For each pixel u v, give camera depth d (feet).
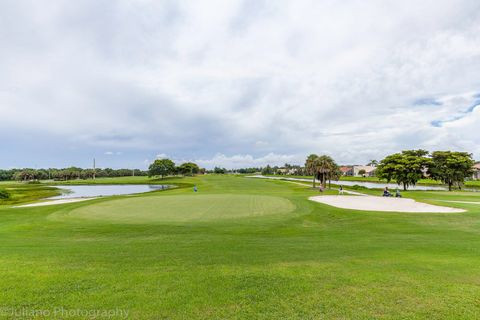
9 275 20.25
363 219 53.88
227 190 155.33
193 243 32.65
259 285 18.60
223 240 34.78
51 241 35.09
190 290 17.81
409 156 206.69
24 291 17.62
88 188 263.49
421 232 42.37
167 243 32.73
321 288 18.12
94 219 52.95
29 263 23.22
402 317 14.67
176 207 68.85
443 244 31.68
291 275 20.44
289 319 14.43
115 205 73.10
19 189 237.66
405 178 195.42
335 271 21.33
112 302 16.22
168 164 435.12
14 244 32.73
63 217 55.42
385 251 28.12
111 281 19.22
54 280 19.35
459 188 203.41
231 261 24.22
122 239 36.65
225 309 15.42
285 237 37.86
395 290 17.83
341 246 30.86
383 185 276.00
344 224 50.93
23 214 59.98
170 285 18.58
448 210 64.39
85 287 18.22
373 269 21.83
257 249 29.22
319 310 15.33
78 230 43.06
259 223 49.03
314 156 194.39
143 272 21.06
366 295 17.11
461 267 22.41
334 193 135.33
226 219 52.75
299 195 105.50
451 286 18.47
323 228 47.03
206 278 19.84
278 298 16.71
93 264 23.08
